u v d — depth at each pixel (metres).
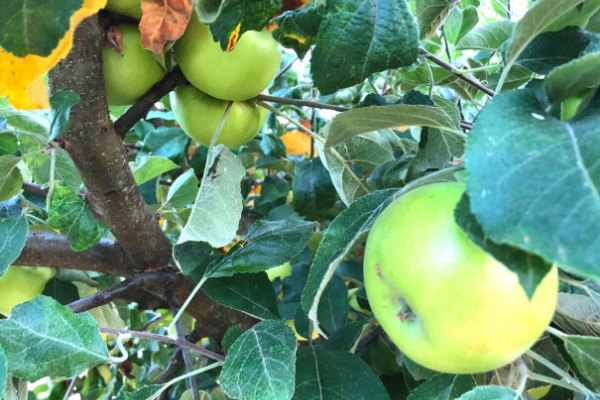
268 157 0.51
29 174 0.36
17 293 0.33
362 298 0.38
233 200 0.26
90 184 0.23
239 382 0.22
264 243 0.27
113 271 0.31
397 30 0.19
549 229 0.11
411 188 0.21
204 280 0.27
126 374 0.43
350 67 0.19
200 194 0.25
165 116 0.48
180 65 0.27
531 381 0.25
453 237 0.15
